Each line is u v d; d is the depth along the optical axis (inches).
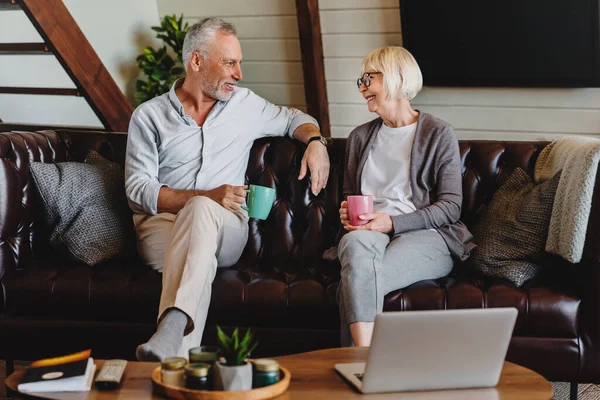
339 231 124.2
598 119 173.5
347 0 185.5
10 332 117.3
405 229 112.8
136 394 71.1
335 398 70.7
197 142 124.5
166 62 200.5
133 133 124.2
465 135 188.4
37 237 125.3
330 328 110.2
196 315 103.7
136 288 113.0
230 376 68.7
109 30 195.3
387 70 117.7
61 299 114.8
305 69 193.8
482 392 72.9
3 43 170.7
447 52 180.2
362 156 121.4
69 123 196.4
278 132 129.6
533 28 168.7
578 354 104.0
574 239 102.7
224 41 122.6
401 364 71.7
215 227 107.5
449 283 109.1
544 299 104.0
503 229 112.3
